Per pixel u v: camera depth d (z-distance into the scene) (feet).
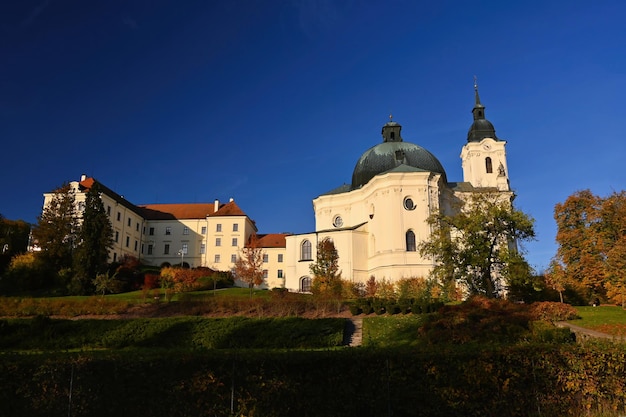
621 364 53.98
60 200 255.50
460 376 52.19
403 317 130.41
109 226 236.43
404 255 222.48
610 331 117.19
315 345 111.14
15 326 119.96
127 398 49.78
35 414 49.49
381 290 195.42
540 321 108.78
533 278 173.17
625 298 167.73
